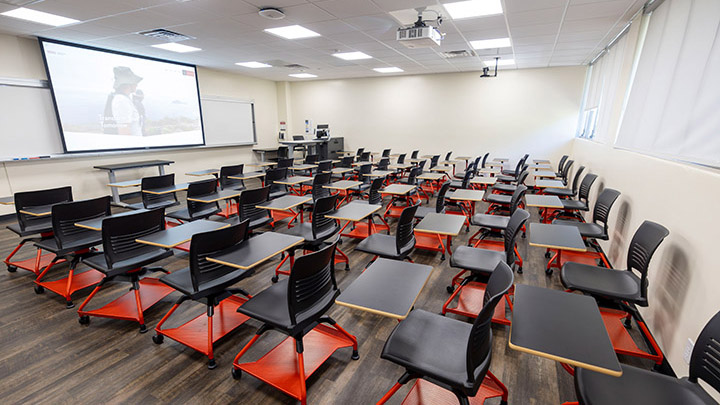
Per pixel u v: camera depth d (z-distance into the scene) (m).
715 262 1.65
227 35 4.96
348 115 10.19
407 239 2.89
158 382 1.96
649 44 3.38
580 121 7.67
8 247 4.04
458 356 1.52
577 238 2.39
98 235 3.05
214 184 4.18
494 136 8.55
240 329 2.44
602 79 5.74
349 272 3.41
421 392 1.86
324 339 2.29
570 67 7.54
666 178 2.36
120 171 6.60
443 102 8.95
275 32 4.83
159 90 6.96
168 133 7.24
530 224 2.74
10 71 5.04
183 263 3.59
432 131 9.23
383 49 5.89
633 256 2.35
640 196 2.85
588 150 5.59
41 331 2.44
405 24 4.38
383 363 2.12
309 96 10.57
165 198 4.79
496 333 2.42
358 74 9.11
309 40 5.26
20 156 5.19
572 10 3.76
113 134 6.24
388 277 1.80
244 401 1.83
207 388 1.92
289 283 1.67
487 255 2.71
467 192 3.96
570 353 1.21
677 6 2.77
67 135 5.59
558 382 1.96
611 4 3.57
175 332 2.35
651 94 3.13
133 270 2.55
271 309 1.89
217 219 5.25
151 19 4.16
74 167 5.88
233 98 8.96
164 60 6.98
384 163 7.27
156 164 6.63
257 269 3.44
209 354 2.06
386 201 6.47
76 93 5.64
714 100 2.04
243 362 2.10
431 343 1.60
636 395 1.31
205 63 7.44
